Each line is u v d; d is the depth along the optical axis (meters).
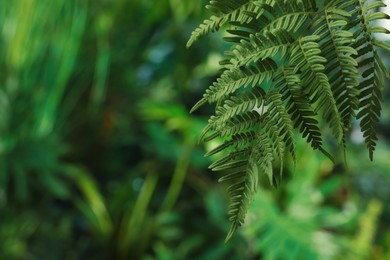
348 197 6.75
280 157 1.07
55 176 7.05
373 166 6.88
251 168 1.08
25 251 6.61
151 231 6.56
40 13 6.24
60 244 6.70
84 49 7.29
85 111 7.50
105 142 7.60
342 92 1.05
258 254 6.05
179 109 6.21
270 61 1.06
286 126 1.06
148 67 7.86
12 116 6.31
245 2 1.08
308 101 1.06
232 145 1.08
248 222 5.84
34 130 6.42
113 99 7.67
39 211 6.81
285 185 6.09
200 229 6.47
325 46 1.05
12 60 6.30
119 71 7.71
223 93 1.07
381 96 1.05
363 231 5.92
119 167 7.64
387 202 7.00
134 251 6.57
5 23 6.23
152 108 6.25
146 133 7.68
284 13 1.06
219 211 6.28
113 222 6.75
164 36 7.66
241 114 1.07
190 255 6.30
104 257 6.59
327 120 1.05
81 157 7.57
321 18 1.05
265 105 1.07
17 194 6.49
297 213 5.80
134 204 6.96
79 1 6.55
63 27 6.44
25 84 6.41
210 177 6.98
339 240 5.65
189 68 7.66
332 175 6.67
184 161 6.51
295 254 5.40
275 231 5.50
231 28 1.10
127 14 7.41
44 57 6.46
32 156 6.27
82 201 7.15
